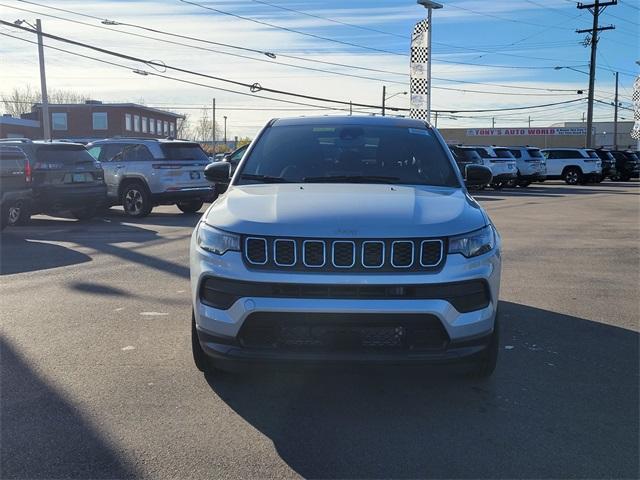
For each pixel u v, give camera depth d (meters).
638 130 38.53
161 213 16.27
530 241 11.12
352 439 3.54
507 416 3.84
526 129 75.81
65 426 3.67
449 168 4.95
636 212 16.75
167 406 3.96
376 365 3.57
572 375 4.54
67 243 10.62
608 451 3.41
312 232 3.62
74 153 13.44
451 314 3.57
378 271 3.57
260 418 3.80
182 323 5.77
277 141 5.21
